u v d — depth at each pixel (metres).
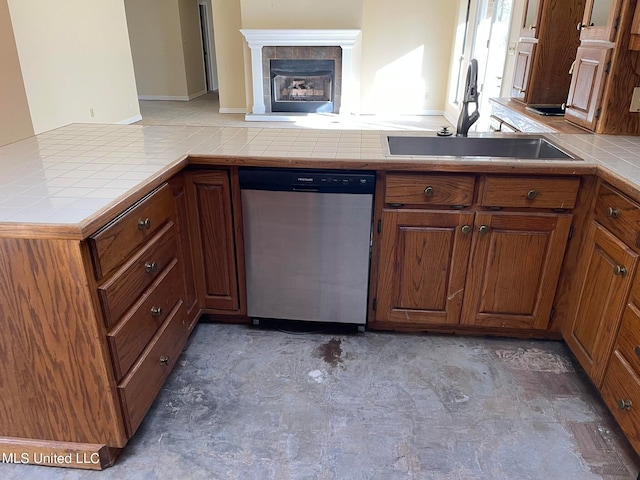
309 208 1.93
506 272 1.97
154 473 1.48
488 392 1.83
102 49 6.06
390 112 7.79
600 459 1.54
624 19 2.07
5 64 4.41
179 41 8.73
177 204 1.87
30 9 4.55
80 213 1.23
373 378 1.91
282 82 7.29
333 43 6.88
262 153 1.91
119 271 1.38
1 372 1.37
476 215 1.88
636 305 1.48
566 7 2.88
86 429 1.44
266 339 2.16
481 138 2.26
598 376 1.71
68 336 1.31
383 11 7.20
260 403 1.78
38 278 1.24
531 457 1.54
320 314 2.15
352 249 1.99
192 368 1.97
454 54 7.00
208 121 7.24
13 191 1.42
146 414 1.71
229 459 1.54
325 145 2.05
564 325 2.03
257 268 2.09
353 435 1.63
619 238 1.60
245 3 6.89
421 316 2.10
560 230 1.87
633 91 2.19
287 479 1.46
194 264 2.09
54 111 5.04
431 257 1.98
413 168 1.81
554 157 2.02
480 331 2.16
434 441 1.60
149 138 2.18
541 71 3.04
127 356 1.44
